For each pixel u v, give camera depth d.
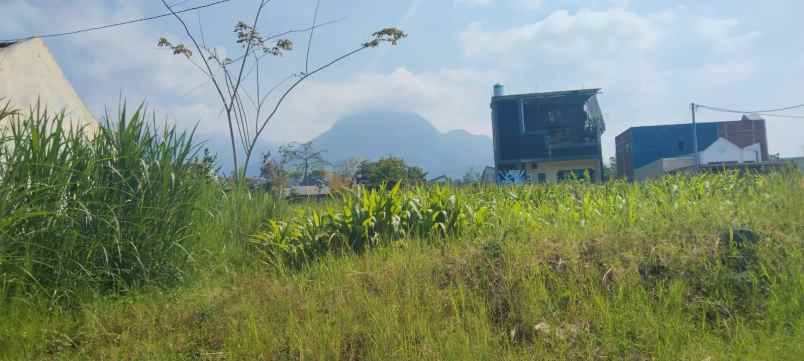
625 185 10.98
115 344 4.70
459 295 4.98
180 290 5.96
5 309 4.88
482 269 5.38
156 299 5.70
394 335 4.32
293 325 4.53
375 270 5.75
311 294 5.27
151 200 6.30
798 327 4.41
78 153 6.01
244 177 9.36
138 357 4.37
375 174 31.31
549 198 10.87
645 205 8.37
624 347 4.25
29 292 5.27
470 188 11.06
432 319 4.64
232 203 8.43
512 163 39.53
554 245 5.93
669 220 6.62
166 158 6.61
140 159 6.39
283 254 7.23
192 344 4.53
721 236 5.74
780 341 4.21
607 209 8.39
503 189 11.44
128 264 6.07
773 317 4.59
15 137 5.61
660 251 5.52
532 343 4.41
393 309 4.63
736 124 46.44
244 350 4.31
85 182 5.82
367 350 4.24
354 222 7.31
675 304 4.74
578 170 39.38
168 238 6.38
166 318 5.11
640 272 5.30
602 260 5.42
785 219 6.36
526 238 6.33
